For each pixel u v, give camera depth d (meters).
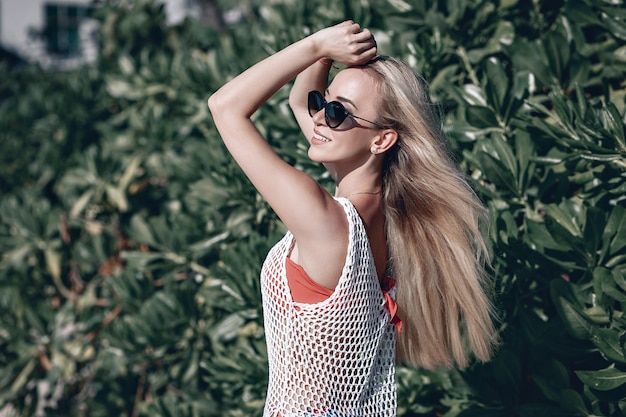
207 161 3.67
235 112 1.93
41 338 4.50
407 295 2.20
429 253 2.13
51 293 5.05
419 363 2.36
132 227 3.87
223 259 3.17
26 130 6.64
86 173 4.88
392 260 2.17
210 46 5.45
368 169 2.06
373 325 2.07
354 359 2.04
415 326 2.27
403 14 3.28
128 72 5.16
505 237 2.65
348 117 1.99
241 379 3.22
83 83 6.02
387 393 2.19
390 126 2.02
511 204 2.79
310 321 1.95
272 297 2.00
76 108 5.93
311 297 1.94
